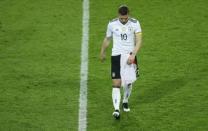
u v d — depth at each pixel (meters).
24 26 45.88
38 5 49.31
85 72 39.16
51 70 39.44
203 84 37.31
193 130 32.34
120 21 33.16
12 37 44.22
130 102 35.53
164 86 37.28
